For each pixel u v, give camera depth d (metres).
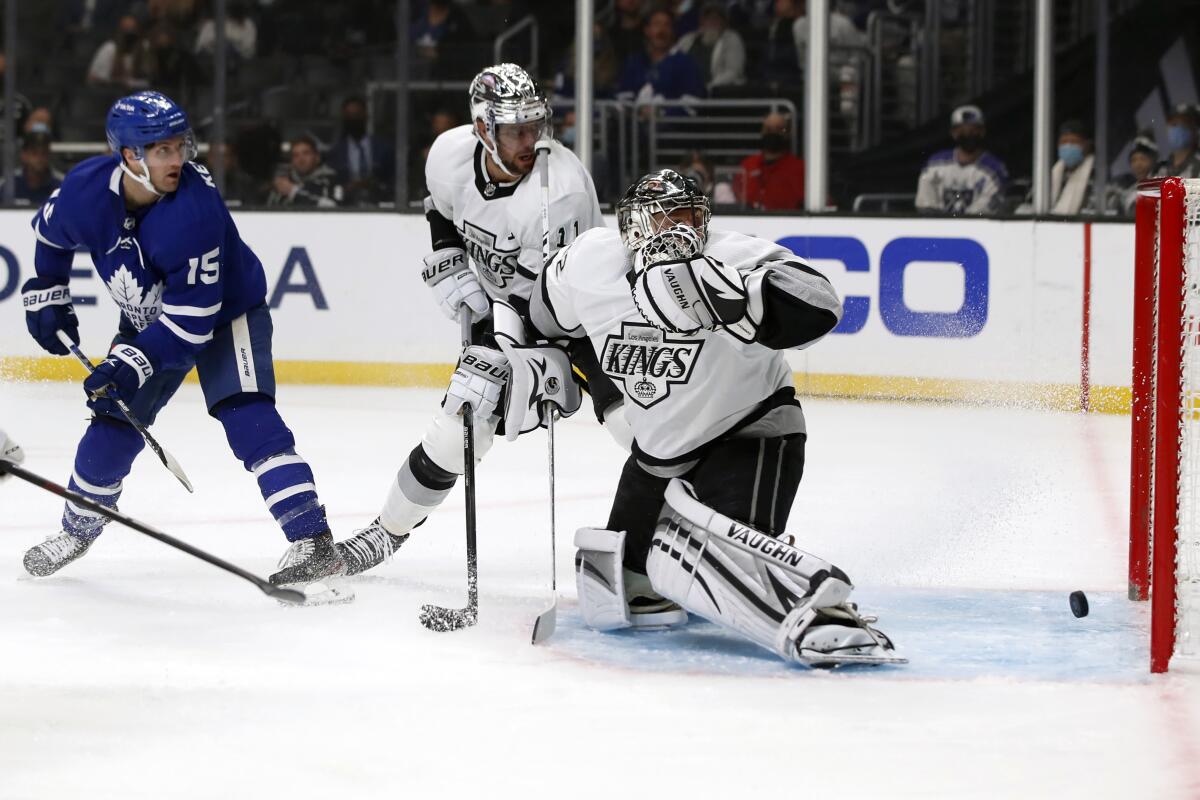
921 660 6.38
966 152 18.80
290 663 6.36
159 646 6.65
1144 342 7.53
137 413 7.92
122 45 21.97
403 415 16.08
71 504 7.96
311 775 4.91
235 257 7.71
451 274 8.25
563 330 7.01
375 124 20.50
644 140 19.86
